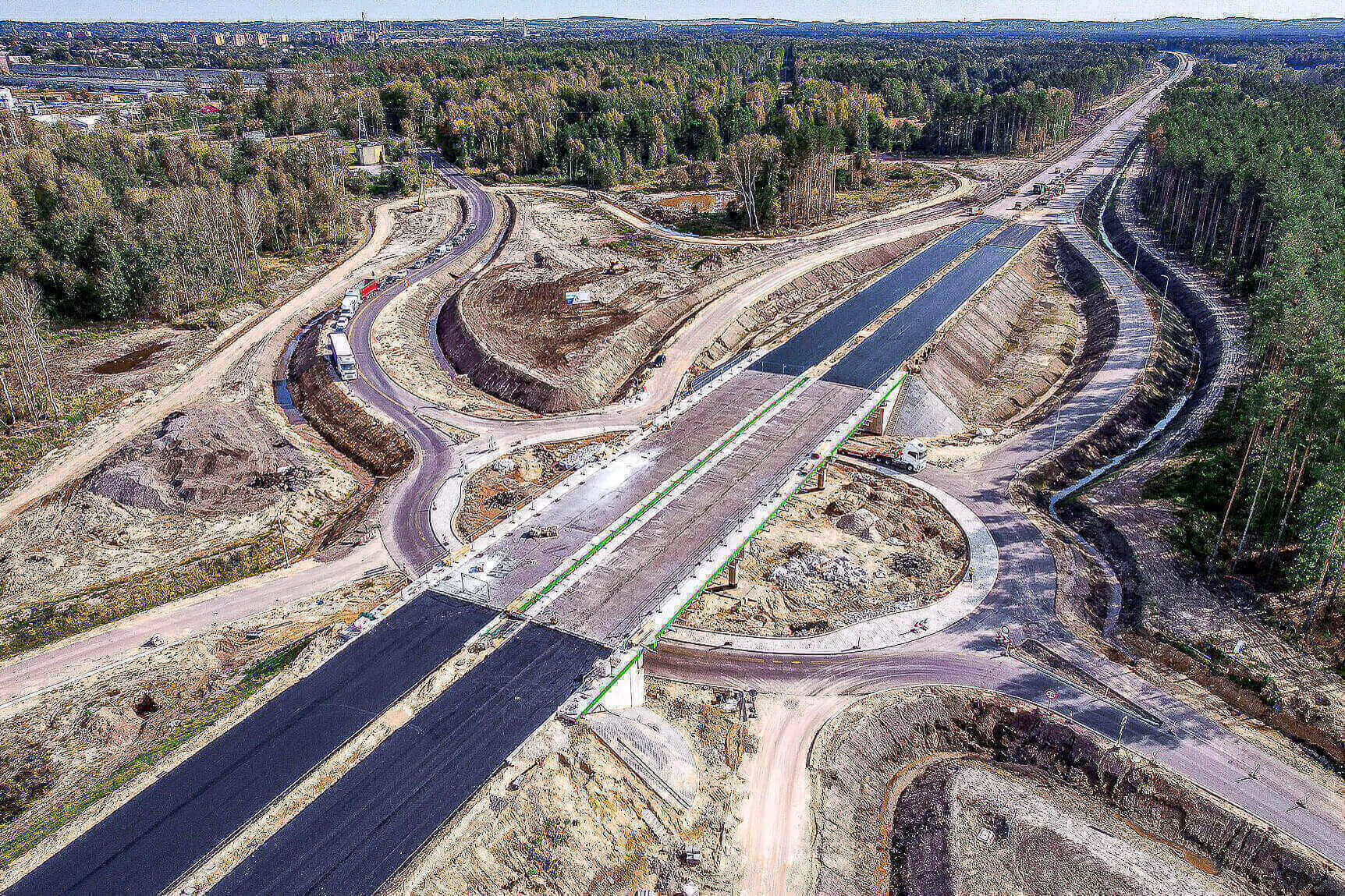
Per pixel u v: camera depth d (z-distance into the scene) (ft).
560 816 158.40
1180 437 314.35
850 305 418.31
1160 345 384.47
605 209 630.74
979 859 170.71
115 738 187.62
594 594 206.18
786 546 262.06
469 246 549.54
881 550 260.01
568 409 344.08
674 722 196.24
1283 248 341.41
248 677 201.05
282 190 560.61
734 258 508.94
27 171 503.61
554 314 431.02
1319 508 211.20
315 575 243.40
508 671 183.01
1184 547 248.73
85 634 221.87
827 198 617.21
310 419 345.31
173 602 233.96
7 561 246.27
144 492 269.85
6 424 315.37
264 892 138.10
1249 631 216.74
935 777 191.11
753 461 267.18
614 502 245.24
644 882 160.45
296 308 449.89
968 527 267.80
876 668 212.02
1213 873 168.14
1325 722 189.78
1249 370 329.11
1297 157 482.28
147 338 407.85
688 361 381.81
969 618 227.20
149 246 421.59
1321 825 168.14
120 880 140.77
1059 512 277.64
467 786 157.07
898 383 324.19
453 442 315.58
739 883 162.20
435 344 419.95
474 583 210.59
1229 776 179.11
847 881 165.89
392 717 172.24
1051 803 182.19
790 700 203.31
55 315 410.11
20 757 181.98
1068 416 333.42
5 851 152.76
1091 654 212.84
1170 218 549.54
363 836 147.74
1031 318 449.48
